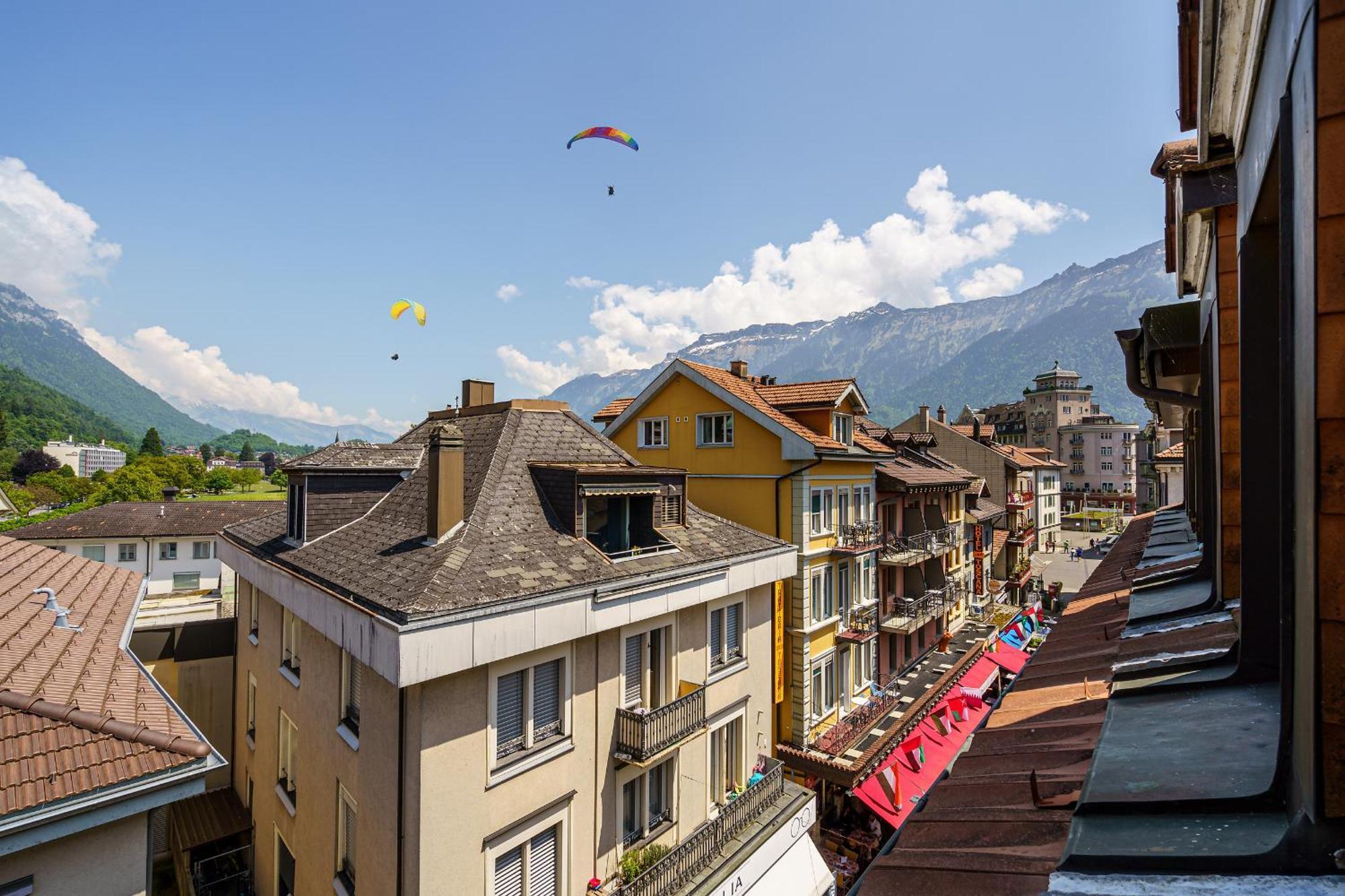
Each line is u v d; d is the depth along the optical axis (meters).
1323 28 1.84
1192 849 1.90
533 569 11.45
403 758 9.74
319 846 12.30
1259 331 3.26
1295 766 1.99
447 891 9.88
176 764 7.50
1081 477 117.38
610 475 13.71
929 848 2.63
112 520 47.88
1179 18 4.20
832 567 23.39
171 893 16.20
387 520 13.92
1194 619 4.24
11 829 6.46
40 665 8.97
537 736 11.41
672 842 14.11
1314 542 1.82
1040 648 5.30
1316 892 1.63
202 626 18.89
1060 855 2.24
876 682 26.73
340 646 10.70
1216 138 3.86
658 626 13.68
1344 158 1.80
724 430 23.36
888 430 34.34
